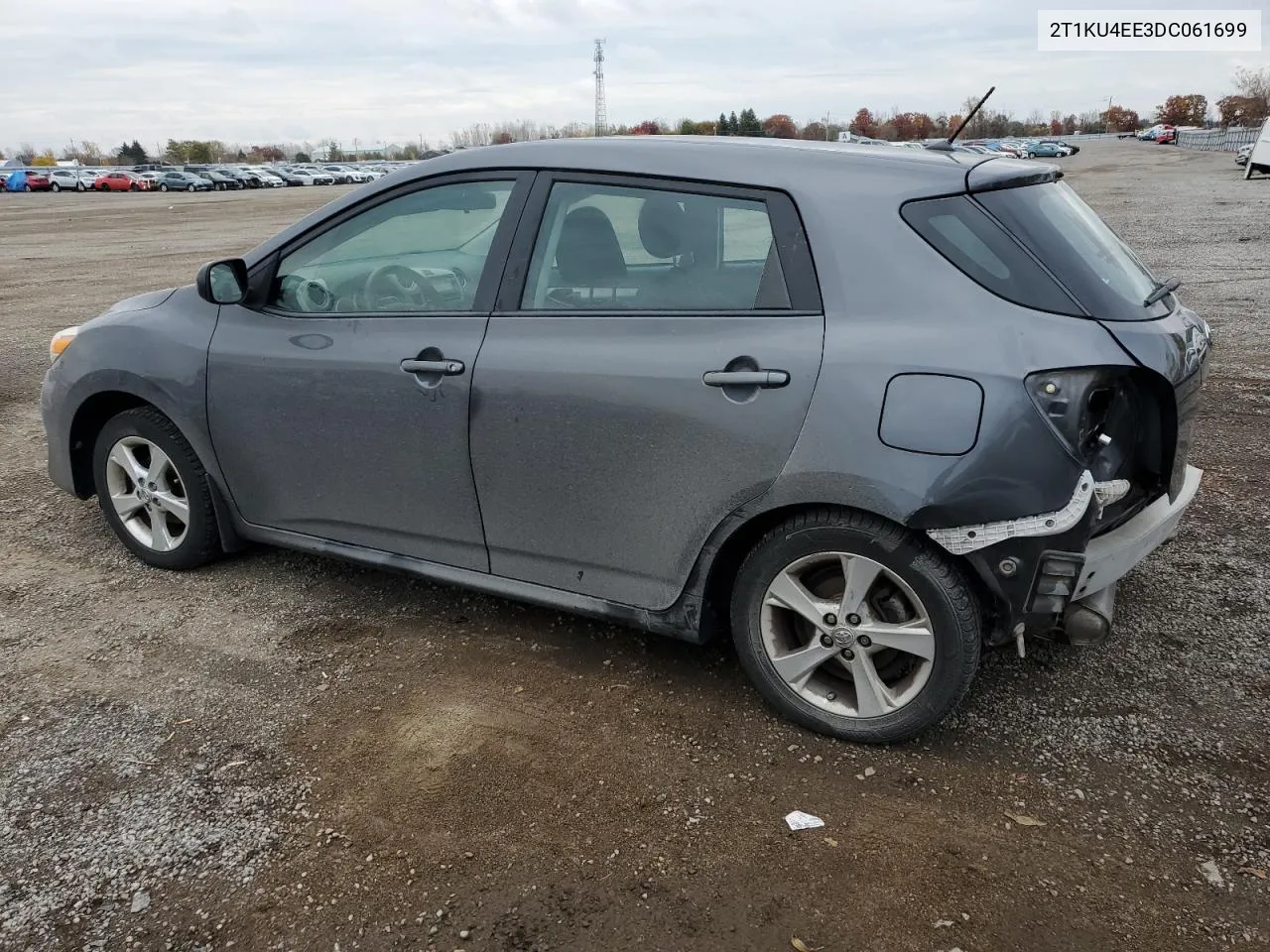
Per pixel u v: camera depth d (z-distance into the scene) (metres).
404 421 3.28
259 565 4.20
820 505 2.76
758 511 2.78
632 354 2.88
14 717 3.09
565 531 3.13
